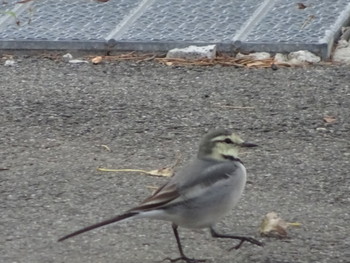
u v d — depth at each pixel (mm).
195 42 16266
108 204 11500
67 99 14562
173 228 10117
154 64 15906
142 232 10828
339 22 16906
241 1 17859
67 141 13281
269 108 14203
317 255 10281
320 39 16156
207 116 13977
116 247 10461
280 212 11289
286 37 16328
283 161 12633
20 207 11430
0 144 13188
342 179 12117
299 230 10852
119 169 12453
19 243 10562
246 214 11250
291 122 13758
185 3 17844
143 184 12047
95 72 15648
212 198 9875
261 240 10633
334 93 14664
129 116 13984
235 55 16188
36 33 16719
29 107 14297
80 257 10234
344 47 16469
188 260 10094
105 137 13383
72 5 17906
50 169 12453
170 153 12914
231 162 10109
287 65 15695
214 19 17156
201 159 10102
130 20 17172
